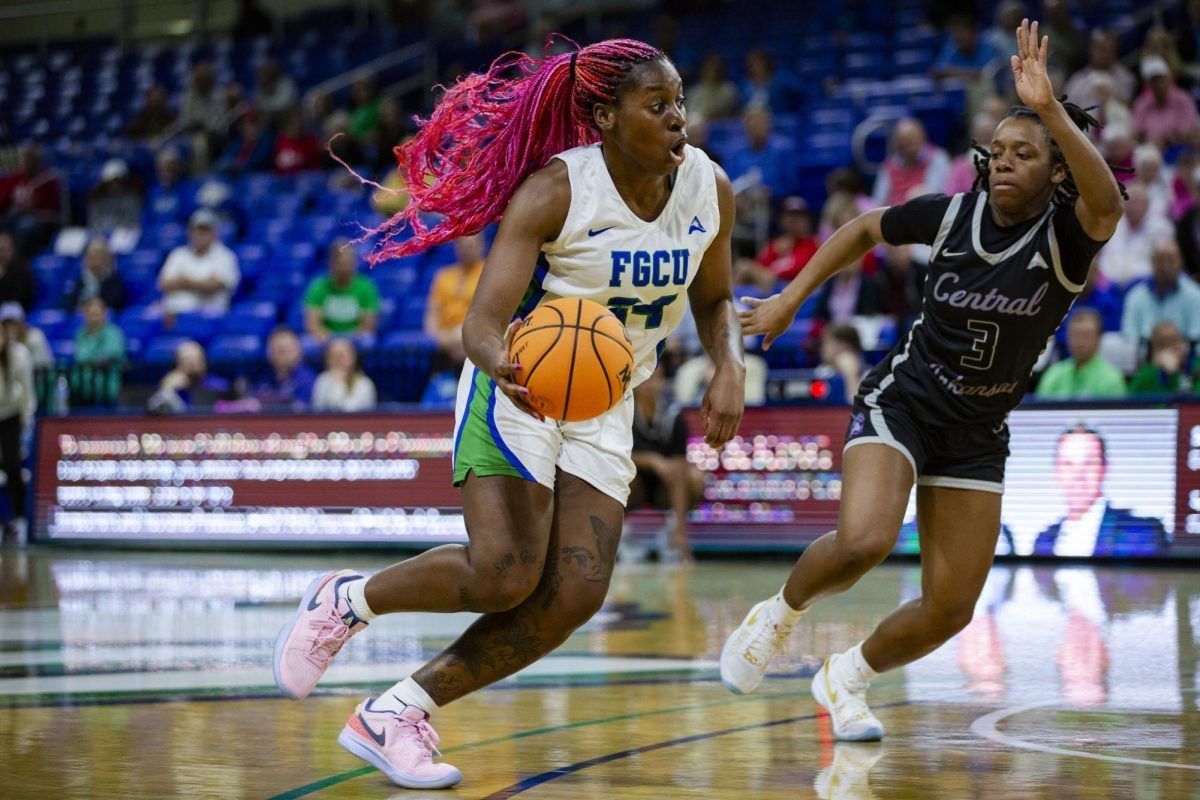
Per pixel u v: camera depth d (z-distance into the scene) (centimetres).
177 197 2030
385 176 1827
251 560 1281
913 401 471
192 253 1731
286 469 1339
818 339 1287
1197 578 1007
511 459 410
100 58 2491
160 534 1394
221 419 1367
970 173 1420
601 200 411
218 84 2336
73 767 435
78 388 1493
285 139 2023
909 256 1302
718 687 586
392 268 1722
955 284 463
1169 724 500
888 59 1858
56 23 2662
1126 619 794
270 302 1733
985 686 584
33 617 857
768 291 1376
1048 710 530
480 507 411
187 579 1101
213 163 2120
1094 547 1101
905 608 481
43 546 1447
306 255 1802
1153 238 1297
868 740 473
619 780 415
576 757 449
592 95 407
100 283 1809
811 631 758
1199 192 1337
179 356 1441
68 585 1059
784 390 1198
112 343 1585
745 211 1572
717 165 441
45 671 638
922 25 1898
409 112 2100
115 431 1419
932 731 491
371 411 1302
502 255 407
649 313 428
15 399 1452
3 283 1852
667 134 399
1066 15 1614
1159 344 1116
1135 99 1585
